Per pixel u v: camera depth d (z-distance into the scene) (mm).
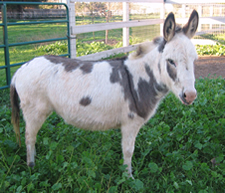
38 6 12281
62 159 2775
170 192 2477
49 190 2504
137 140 3502
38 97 2791
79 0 6590
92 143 3455
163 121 4082
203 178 2893
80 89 2688
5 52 5043
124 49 8875
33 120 2879
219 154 3131
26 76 2797
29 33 10047
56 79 2738
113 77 2707
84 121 2807
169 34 2439
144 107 2711
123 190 2656
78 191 2436
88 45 10336
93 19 11156
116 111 2719
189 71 2340
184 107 4457
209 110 4262
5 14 4852
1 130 3365
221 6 11391
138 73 2719
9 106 4641
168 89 2758
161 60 2562
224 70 7641
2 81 5762
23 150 3207
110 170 3002
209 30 11703
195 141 3441
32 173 2824
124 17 8734
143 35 11438
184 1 10648
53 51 8906
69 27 6312
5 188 2459
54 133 3689
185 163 2973
